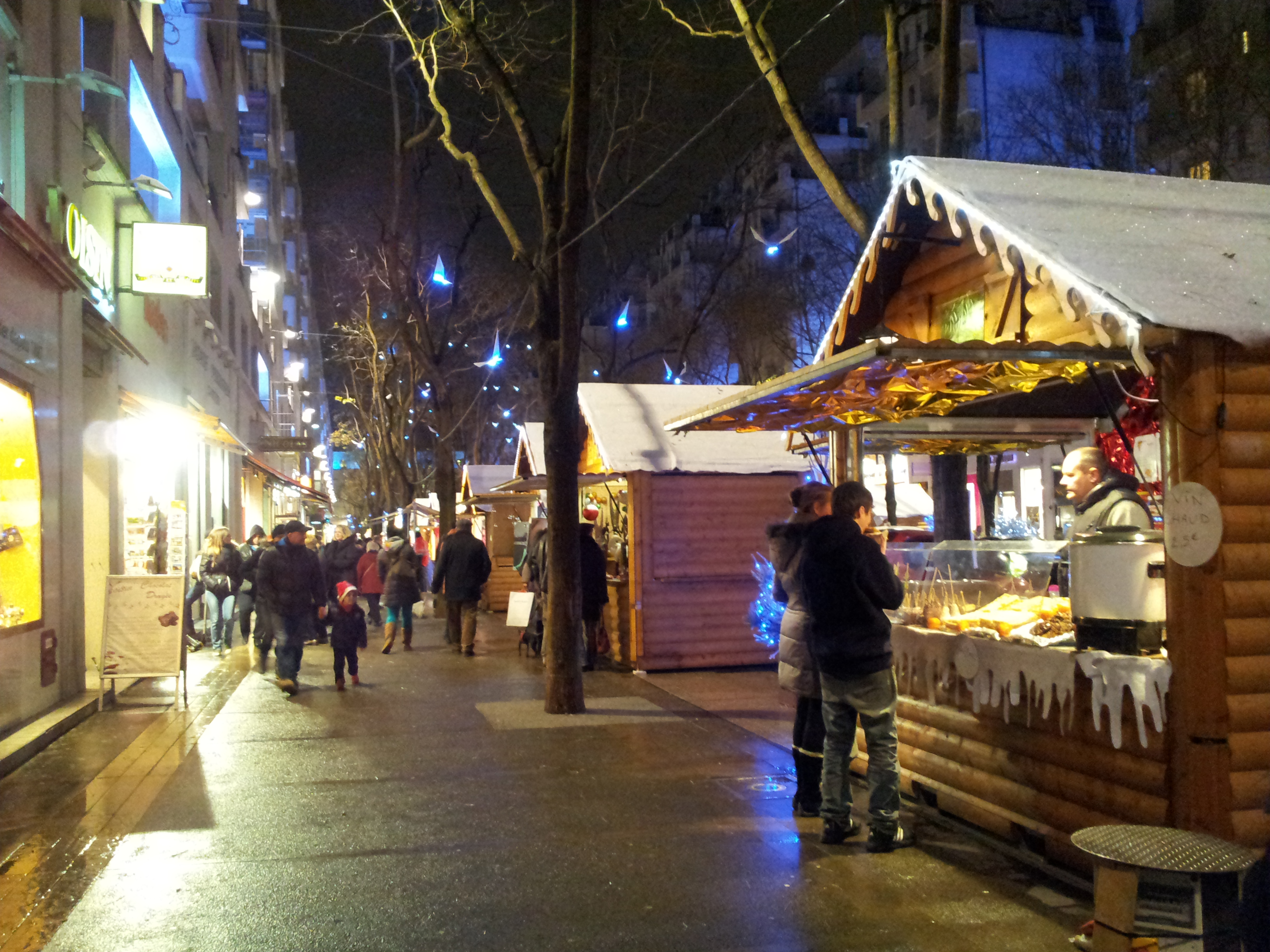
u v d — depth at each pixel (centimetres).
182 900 490
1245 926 210
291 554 1116
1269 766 425
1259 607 429
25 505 885
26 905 487
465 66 1198
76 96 1093
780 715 956
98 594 1183
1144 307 421
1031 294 596
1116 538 464
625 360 3800
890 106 945
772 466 1287
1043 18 3397
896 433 780
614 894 492
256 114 3334
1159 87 2033
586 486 1633
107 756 800
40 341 911
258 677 1255
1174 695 430
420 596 1551
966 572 679
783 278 3138
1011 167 569
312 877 521
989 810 550
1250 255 494
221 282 2434
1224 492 430
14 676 837
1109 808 464
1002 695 528
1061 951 421
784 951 425
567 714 967
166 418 1374
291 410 5409
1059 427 803
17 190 914
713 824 605
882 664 550
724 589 1275
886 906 473
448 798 670
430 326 2286
